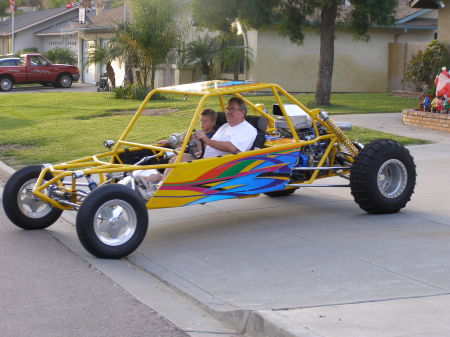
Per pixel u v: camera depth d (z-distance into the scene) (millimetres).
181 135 8258
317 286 6035
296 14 20453
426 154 12742
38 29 48375
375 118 17984
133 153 8414
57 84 35375
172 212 9219
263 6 19859
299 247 7312
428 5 22438
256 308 5512
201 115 8445
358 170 8375
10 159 13125
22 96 26484
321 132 9102
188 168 7543
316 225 8250
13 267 6816
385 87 29844
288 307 5473
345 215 8719
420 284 5988
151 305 5824
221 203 9664
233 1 19875
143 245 7695
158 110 20062
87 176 7617
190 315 5609
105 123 17234
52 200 7637
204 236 7973
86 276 6574
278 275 6418
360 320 5082
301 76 28500
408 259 6750
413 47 27938
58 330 5238
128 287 6281
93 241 6941
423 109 16844
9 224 8617
